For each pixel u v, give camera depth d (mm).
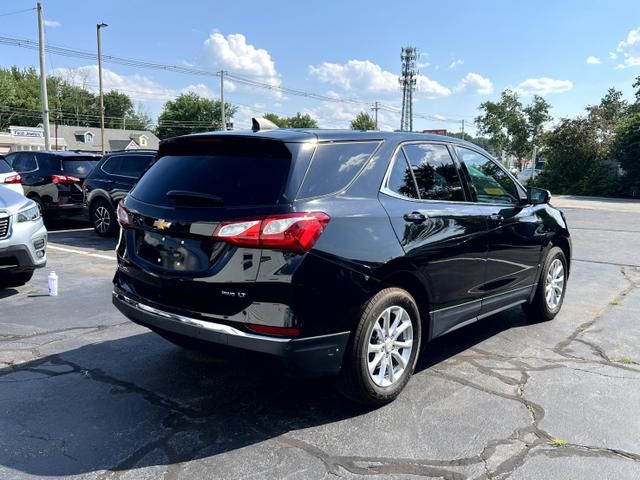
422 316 3957
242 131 3564
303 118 90500
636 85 42812
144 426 3299
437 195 4102
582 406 3639
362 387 3412
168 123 95375
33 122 87125
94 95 102875
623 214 19094
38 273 7637
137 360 4371
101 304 6031
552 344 4910
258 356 3086
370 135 3770
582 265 8984
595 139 34469
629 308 6191
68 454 2975
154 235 3504
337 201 3311
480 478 2795
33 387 3840
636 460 2979
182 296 3312
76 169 12141
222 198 3230
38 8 26516
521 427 3336
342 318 3242
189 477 2770
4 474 2771
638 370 4289
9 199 6219
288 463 2912
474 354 4633
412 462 2936
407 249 3586
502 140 48438
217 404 3613
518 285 5020
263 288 3027
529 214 5164
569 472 2854
